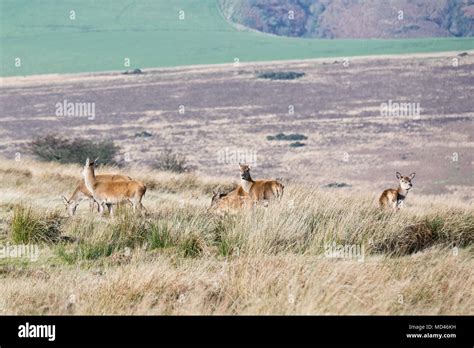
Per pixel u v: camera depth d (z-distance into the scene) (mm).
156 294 46625
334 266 48812
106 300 45938
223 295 46250
